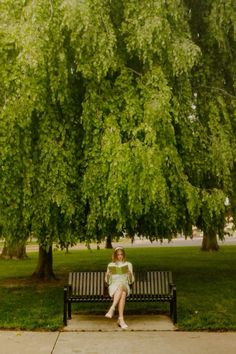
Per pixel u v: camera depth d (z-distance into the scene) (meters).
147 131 9.05
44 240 10.50
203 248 25.55
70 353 6.32
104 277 8.80
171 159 9.34
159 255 23.50
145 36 9.23
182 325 7.87
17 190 9.62
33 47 8.79
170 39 9.59
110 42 9.28
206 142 10.48
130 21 9.66
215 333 7.38
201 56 11.02
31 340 7.05
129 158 8.87
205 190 10.09
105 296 8.54
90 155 9.70
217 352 6.27
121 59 10.00
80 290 8.69
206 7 11.38
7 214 9.74
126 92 9.73
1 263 21.55
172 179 9.44
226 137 10.34
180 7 10.41
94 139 9.55
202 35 11.70
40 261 14.75
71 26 8.95
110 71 10.20
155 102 9.19
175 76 10.36
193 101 11.05
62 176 9.67
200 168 10.51
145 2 9.74
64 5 8.96
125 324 7.77
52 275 14.56
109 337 7.18
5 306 10.02
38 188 9.70
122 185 8.84
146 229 11.23
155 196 8.97
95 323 8.18
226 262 19.02
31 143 9.87
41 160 9.75
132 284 8.72
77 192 9.98
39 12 9.12
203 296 10.87
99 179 9.48
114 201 8.95
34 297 11.23
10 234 10.20
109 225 10.38
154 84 9.54
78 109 10.37
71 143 9.97
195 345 6.64
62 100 9.55
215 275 14.87
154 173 8.77
